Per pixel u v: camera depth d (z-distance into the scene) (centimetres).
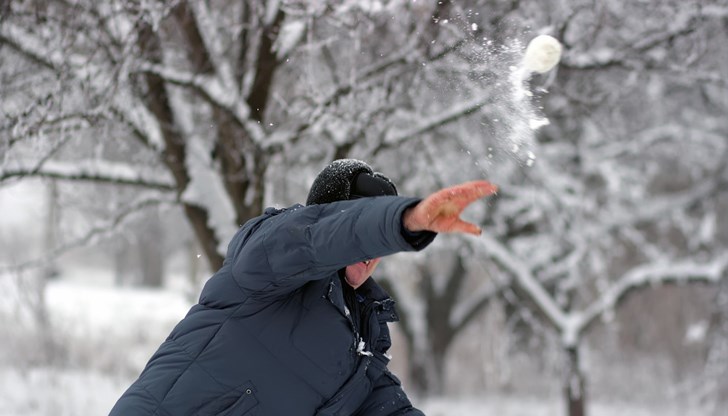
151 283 3525
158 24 527
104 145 692
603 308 1022
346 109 618
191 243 1332
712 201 1384
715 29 785
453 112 634
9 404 988
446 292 1549
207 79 647
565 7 634
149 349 1441
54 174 671
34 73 611
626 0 714
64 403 1017
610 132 1146
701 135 1246
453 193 201
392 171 903
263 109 671
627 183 1282
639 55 716
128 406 254
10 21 586
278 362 259
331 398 268
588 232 1148
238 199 694
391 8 567
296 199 930
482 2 550
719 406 1236
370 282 287
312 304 263
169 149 690
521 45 314
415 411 299
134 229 1052
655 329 1609
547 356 1243
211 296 262
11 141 526
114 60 568
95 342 1380
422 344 1544
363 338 281
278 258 241
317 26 654
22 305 1186
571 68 712
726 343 1123
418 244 212
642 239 1268
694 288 1573
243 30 670
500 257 993
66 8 612
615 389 1511
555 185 1109
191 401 255
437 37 561
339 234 224
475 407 1448
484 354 1465
